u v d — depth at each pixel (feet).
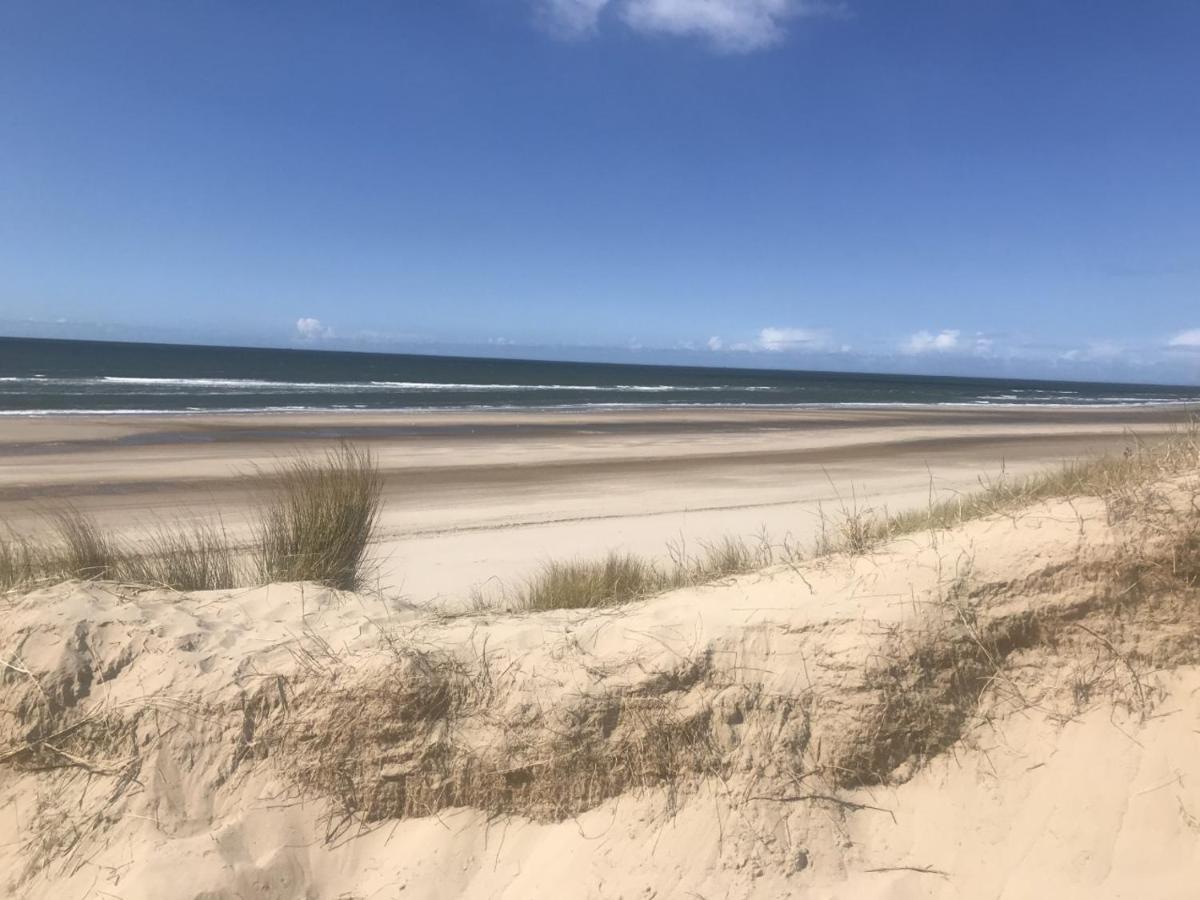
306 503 19.45
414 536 38.11
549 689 11.10
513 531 39.47
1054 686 10.34
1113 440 96.12
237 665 12.02
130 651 12.51
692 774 10.40
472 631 12.73
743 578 14.57
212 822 10.79
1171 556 10.48
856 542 14.79
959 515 16.33
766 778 10.14
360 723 11.17
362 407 133.08
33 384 160.97
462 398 171.53
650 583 18.06
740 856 9.49
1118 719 9.85
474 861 10.19
